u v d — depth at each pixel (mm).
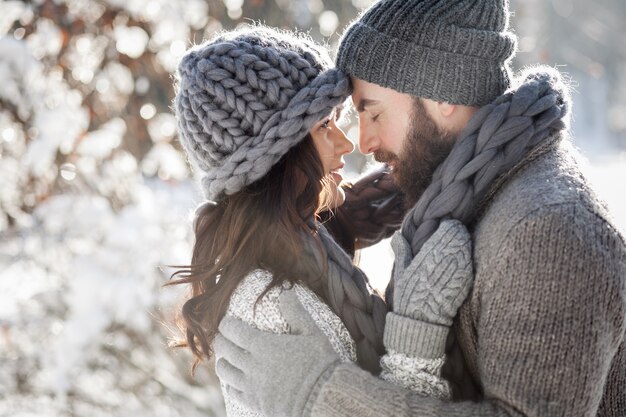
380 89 1710
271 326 1633
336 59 1772
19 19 3508
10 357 3555
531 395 1381
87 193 3557
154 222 3320
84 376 3572
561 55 26438
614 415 1597
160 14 3654
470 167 1546
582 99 26188
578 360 1365
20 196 3492
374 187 2098
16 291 3514
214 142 1694
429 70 1635
